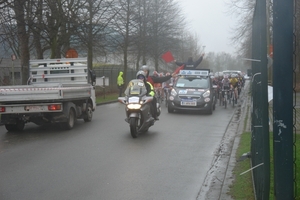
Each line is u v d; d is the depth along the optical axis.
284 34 2.94
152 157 8.91
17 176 7.34
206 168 7.93
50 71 16.17
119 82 30.45
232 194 5.95
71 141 10.95
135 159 8.70
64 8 22.48
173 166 8.08
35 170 7.77
